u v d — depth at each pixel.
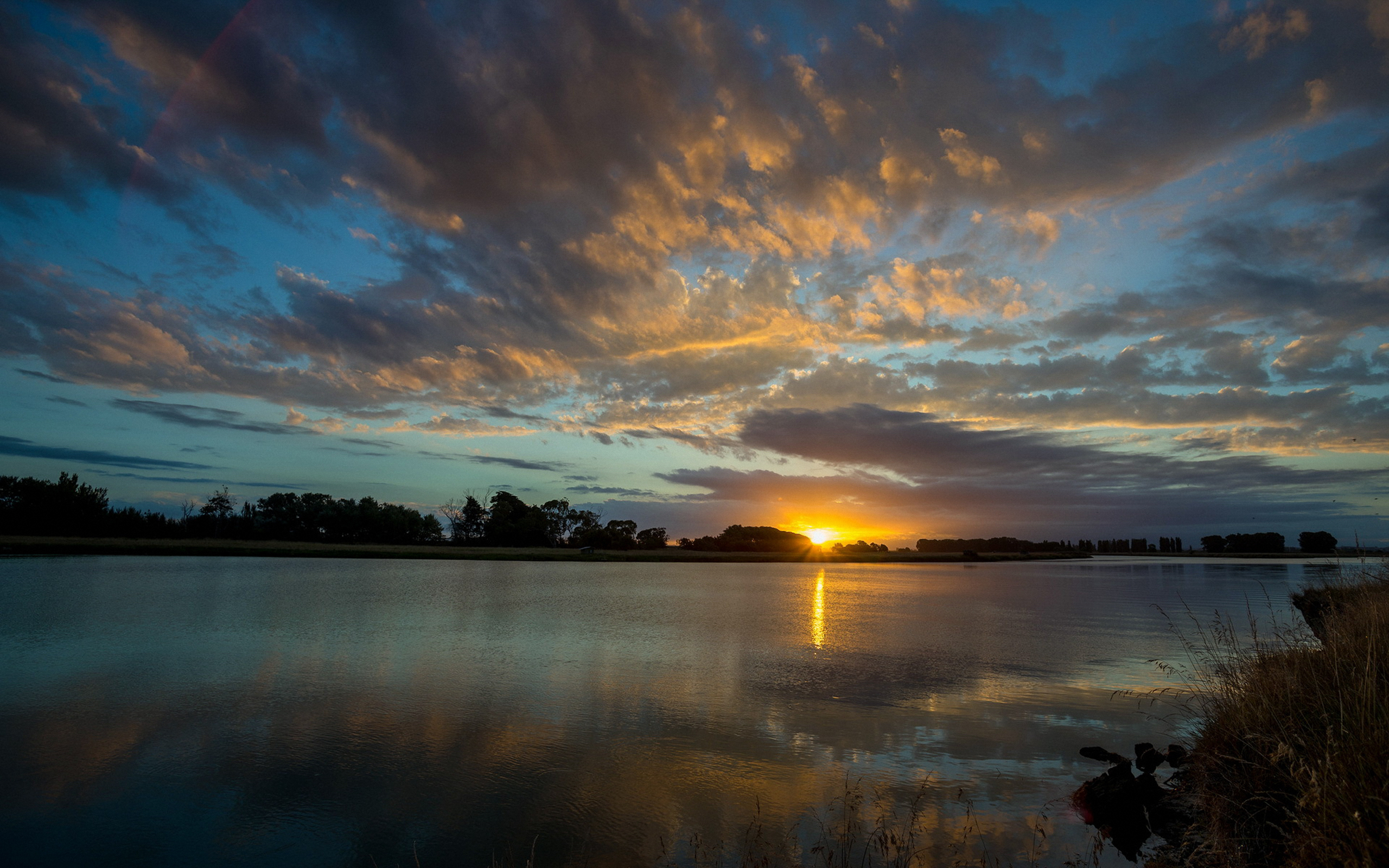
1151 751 9.84
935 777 9.34
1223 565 98.31
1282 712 6.93
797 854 7.10
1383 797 4.59
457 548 106.19
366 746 10.41
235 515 117.69
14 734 10.82
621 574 65.88
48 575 42.81
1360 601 10.19
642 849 7.19
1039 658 18.69
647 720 11.94
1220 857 6.00
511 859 6.98
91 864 6.89
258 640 19.75
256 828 7.69
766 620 27.67
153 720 11.58
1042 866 6.81
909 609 33.44
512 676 15.31
